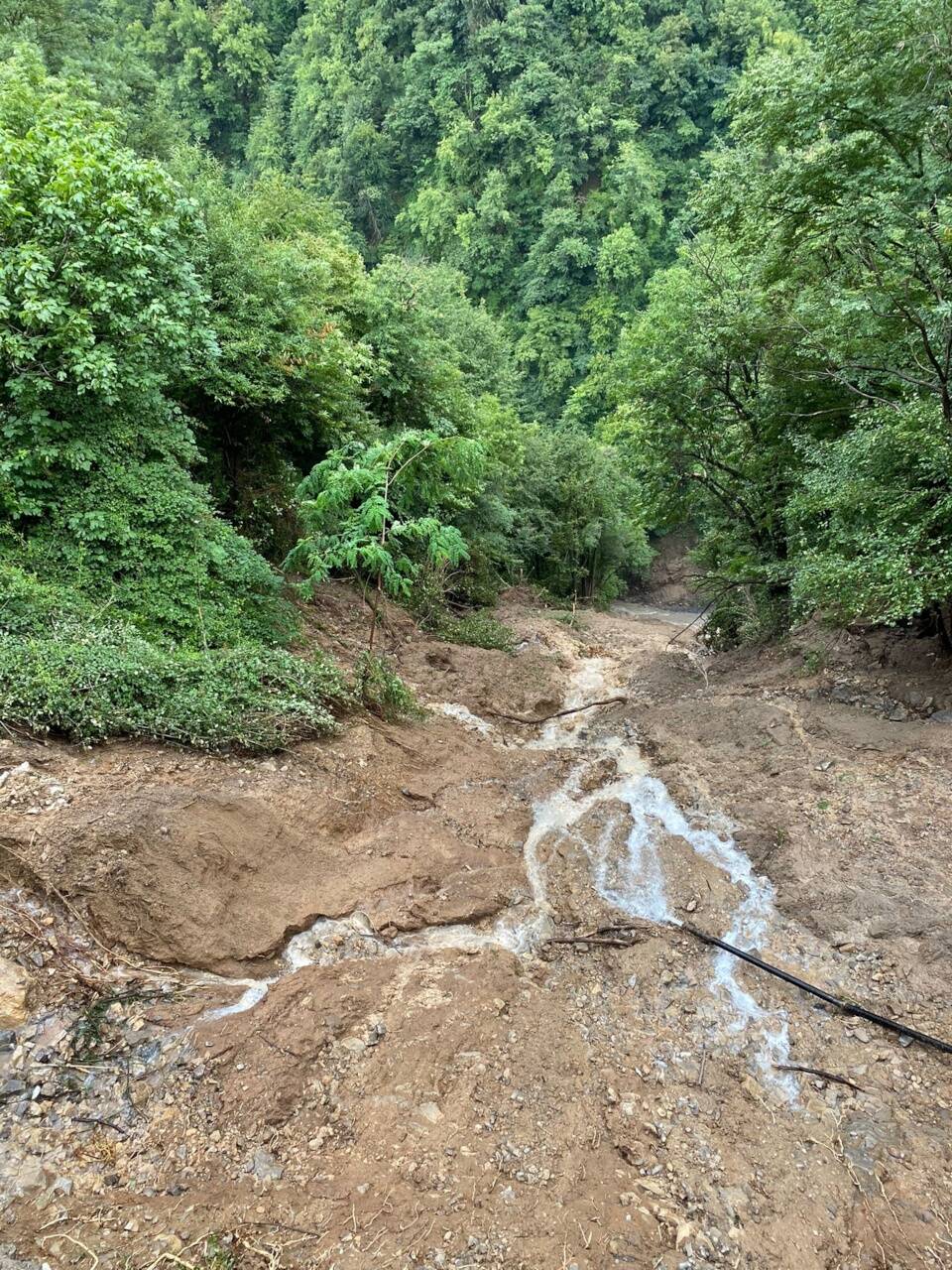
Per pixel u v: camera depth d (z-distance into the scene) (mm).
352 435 10281
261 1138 3156
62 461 5965
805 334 8445
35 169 5547
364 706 6984
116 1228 2662
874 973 4453
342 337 10711
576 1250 2887
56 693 4645
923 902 4812
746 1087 3824
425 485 6859
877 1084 3809
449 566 14852
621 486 25656
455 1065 3705
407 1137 3270
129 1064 3297
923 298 7008
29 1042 3182
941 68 6324
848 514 7367
